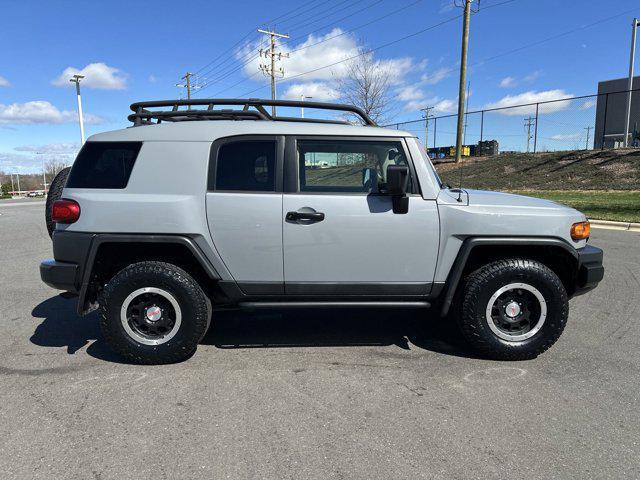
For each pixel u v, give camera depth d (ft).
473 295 11.77
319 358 12.29
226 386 10.69
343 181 11.75
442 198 11.74
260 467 7.75
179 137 11.78
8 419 9.28
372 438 8.59
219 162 11.69
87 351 12.83
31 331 14.48
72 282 11.59
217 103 13.21
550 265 12.80
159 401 10.00
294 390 10.48
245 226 11.50
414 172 11.74
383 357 12.34
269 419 9.25
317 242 11.55
